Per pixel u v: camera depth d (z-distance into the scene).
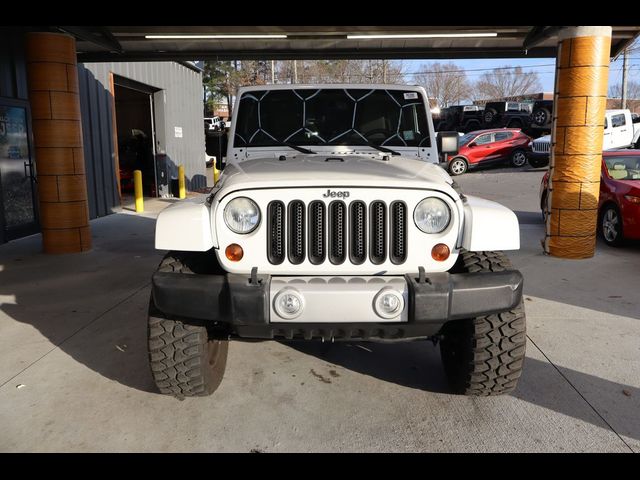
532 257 8.07
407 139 4.77
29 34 8.03
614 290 6.31
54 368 4.27
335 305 2.99
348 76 49.91
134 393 3.85
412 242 3.15
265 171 3.46
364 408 3.63
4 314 5.59
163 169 17.08
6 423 3.47
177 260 3.38
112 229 11.04
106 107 13.27
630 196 8.27
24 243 9.48
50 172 8.38
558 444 3.21
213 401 3.73
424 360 4.42
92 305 5.89
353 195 3.13
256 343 4.78
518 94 71.44
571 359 4.38
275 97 4.80
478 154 22.05
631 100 65.44
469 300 3.06
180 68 18.20
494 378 3.46
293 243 3.16
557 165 7.89
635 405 3.65
